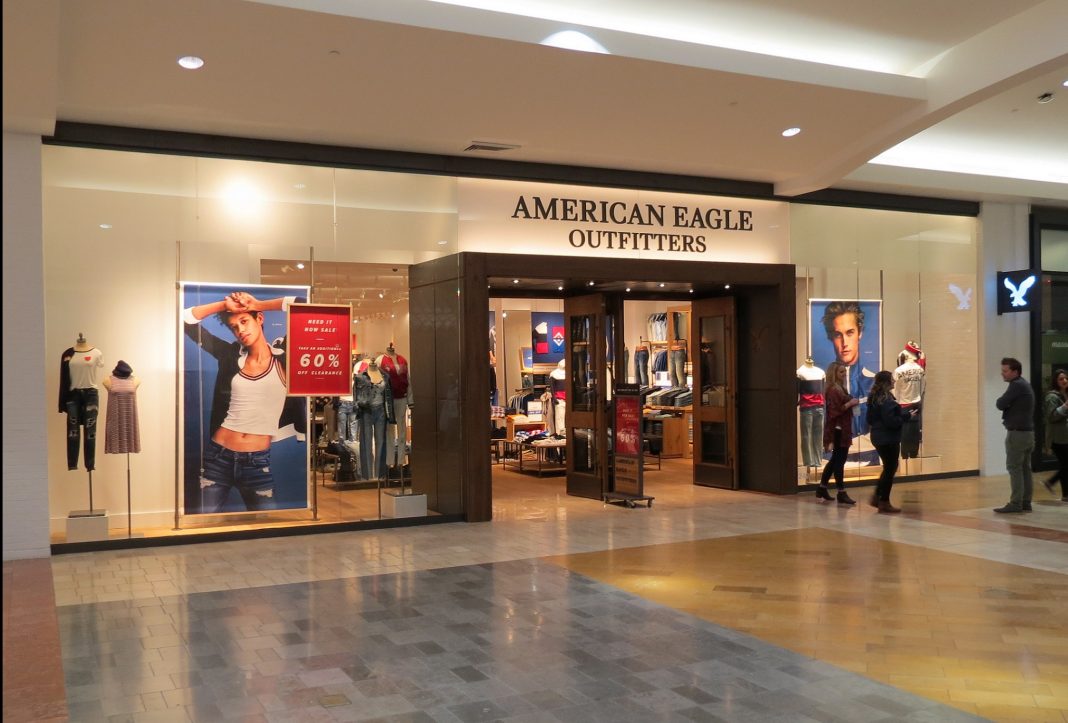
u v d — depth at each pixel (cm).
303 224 880
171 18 592
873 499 1037
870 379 1207
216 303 850
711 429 1217
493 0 675
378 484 916
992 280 1300
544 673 457
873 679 446
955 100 809
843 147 961
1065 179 1305
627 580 666
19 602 608
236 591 637
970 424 1302
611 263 1012
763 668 464
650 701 416
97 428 809
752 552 767
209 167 844
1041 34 735
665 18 721
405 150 915
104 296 808
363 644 508
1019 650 494
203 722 394
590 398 1121
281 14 596
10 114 700
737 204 1112
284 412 880
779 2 699
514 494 1159
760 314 1148
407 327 930
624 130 867
